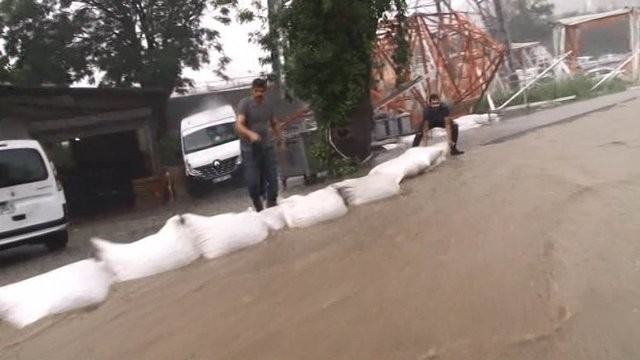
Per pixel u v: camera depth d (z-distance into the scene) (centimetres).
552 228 562
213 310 501
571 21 3138
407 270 517
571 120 1358
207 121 1959
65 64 2606
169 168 1934
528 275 469
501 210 643
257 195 807
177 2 2736
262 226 678
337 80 1100
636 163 768
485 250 534
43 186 1081
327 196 725
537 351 369
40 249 1207
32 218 1061
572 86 2116
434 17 1822
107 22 2719
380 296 474
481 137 1292
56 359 468
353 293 489
